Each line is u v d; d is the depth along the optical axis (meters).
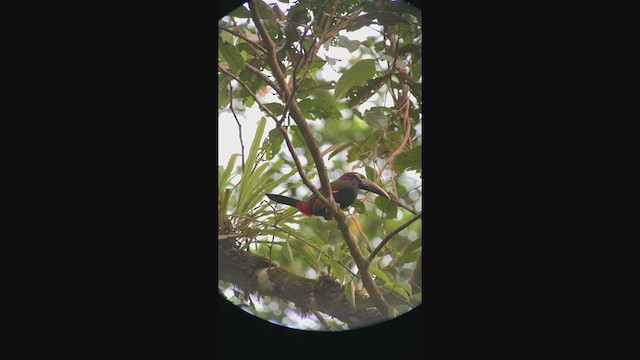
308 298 19.06
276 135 19.06
